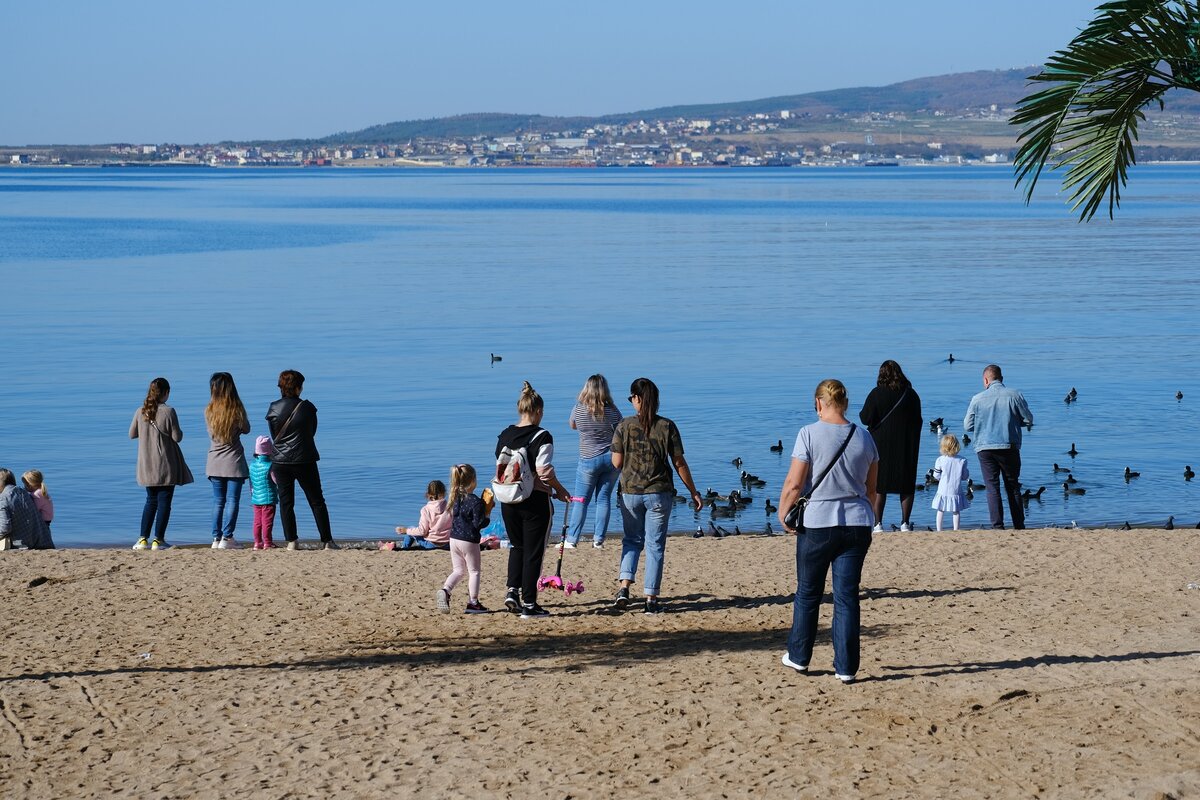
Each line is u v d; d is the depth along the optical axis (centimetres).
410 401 3472
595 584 1378
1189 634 1071
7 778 803
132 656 1085
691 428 3111
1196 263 7906
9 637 1152
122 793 776
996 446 1756
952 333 4819
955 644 1057
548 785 768
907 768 771
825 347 4475
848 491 927
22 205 18112
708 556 1554
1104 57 916
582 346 4516
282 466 1631
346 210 16312
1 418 3192
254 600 1301
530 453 1208
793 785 752
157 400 1688
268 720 905
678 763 796
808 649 974
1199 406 3375
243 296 6131
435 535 1716
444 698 947
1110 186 966
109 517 2272
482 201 19562
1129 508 2328
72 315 5341
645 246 9612
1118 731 816
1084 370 3959
